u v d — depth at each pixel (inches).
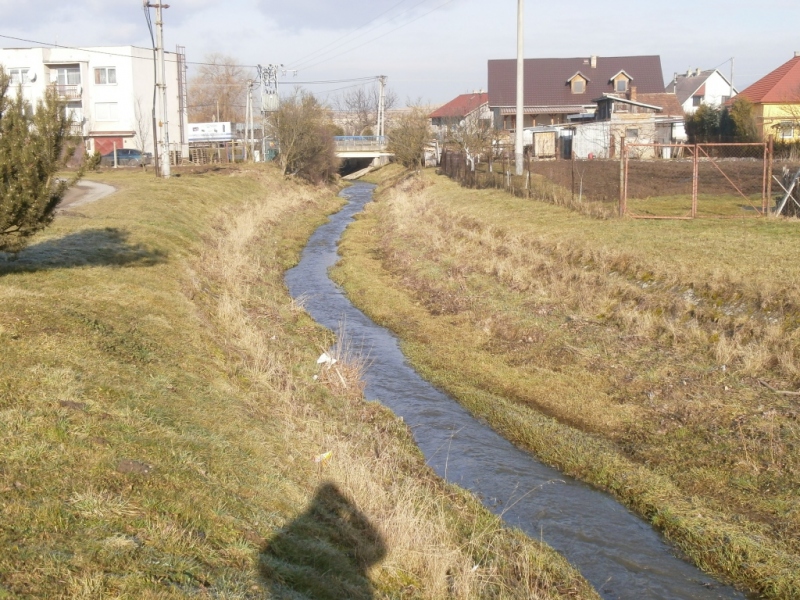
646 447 371.6
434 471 358.0
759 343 432.8
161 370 354.9
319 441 336.2
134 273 544.7
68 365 319.6
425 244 911.7
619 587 268.1
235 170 1631.4
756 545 276.8
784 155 1321.4
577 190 1111.0
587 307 559.5
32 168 416.2
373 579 228.1
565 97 2453.2
